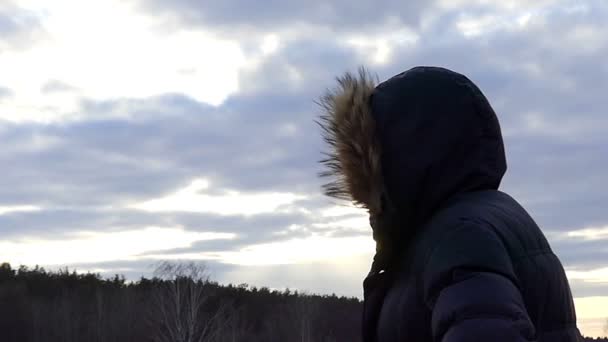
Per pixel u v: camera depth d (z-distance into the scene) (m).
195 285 52.69
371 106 2.01
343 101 2.01
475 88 1.99
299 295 66.81
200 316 54.38
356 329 63.69
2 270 79.50
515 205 1.96
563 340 1.86
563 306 1.89
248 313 71.31
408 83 1.99
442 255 1.70
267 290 80.25
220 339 56.38
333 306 69.38
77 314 65.12
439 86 1.97
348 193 2.06
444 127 1.94
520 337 1.49
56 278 79.56
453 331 1.53
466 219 1.78
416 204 1.95
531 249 1.84
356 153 1.98
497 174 1.98
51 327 62.88
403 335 1.84
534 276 1.79
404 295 1.85
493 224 1.78
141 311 62.34
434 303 1.68
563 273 1.96
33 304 66.62
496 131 1.98
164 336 51.56
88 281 79.31
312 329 63.34
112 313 62.97
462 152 1.94
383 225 1.98
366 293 2.07
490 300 1.54
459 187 1.92
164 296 52.44
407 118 1.96
